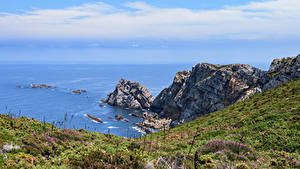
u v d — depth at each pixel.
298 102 37.28
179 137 38.28
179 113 150.38
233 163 16.89
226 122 40.53
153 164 15.37
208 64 145.00
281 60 86.06
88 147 20.11
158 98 174.62
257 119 33.94
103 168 14.37
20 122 29.78
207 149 21.64
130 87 192.12
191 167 15.16
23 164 15.87
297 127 25.86
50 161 18.25
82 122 130.50
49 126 33.78
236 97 121.94
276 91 54.22
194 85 139.38
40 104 176.75
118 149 18.66
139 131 118.62
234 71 126.19
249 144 25.34
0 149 17.72
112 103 188.88
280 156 19.31
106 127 124.50
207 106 131.25
